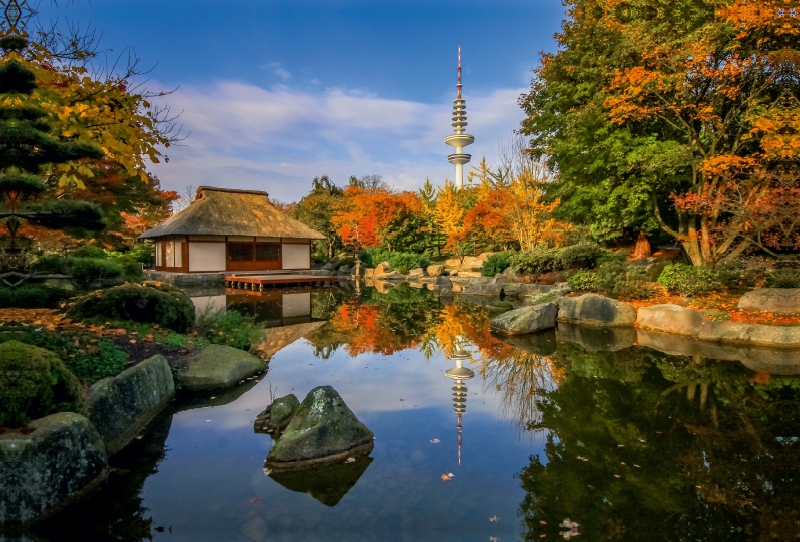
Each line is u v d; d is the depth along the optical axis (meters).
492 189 26.34
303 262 28.14
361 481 3.41
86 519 2.94
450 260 28.23
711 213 10.85
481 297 16.64
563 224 20.25
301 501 3.13
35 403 3.26
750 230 10.55
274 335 9.47
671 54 10.80
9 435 2.93
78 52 4.71
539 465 3.66
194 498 3.18
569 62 13.71
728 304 9.60
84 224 5.25
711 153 10.80
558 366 6.86
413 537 2.71
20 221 5.18
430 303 15.03
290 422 4.07
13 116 4.57
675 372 6.42
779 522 2.87
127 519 2.93
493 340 8.89
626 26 11.64
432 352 7.86
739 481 3.39
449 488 3.31
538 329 9.68
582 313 10.46
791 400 5.19
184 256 24.03
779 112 9.19
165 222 26.19
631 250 18.02
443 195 30.69
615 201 12.55
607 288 11.88
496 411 4.93
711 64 10.48
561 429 4.41
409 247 31.86
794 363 6.78
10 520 2.79
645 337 8.91
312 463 3.70
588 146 12.99
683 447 3.99
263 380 6.06
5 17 4.28
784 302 8.73
